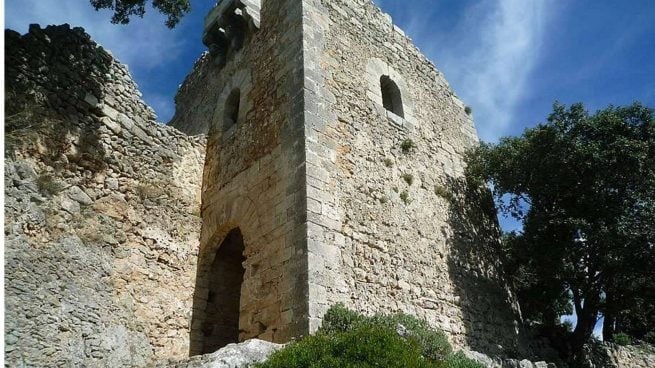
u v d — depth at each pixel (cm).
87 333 852
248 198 1091
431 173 1317
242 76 1320
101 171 1053
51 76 1022
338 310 841
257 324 916
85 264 920
